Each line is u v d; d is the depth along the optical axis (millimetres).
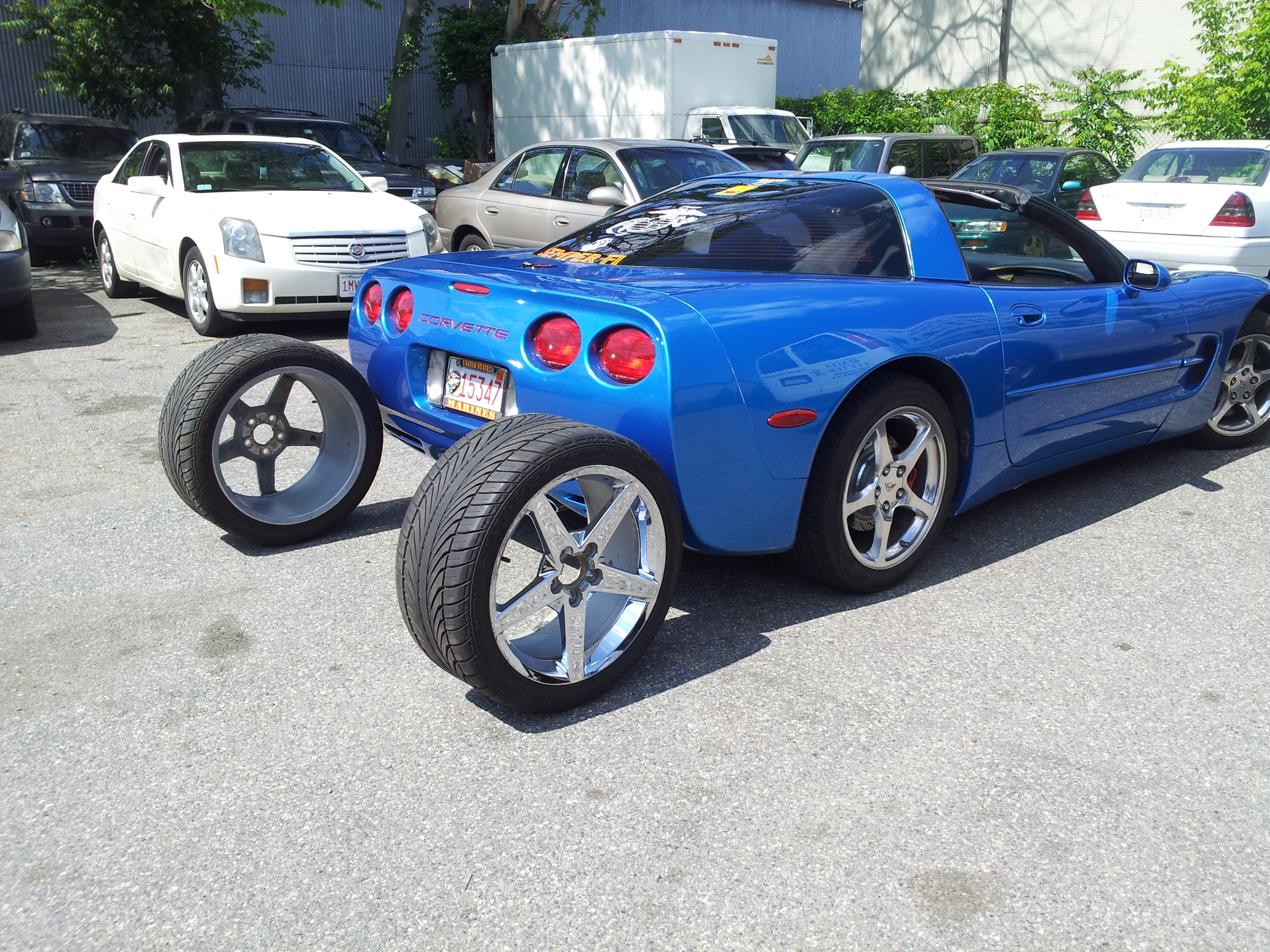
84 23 16031
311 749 2514
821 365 2912
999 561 3674
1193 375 4523
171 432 3471
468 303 3156
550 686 2584
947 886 2049
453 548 2371
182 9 16609
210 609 3268
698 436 2721
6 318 7668
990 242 3906
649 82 15453
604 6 24156
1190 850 2156
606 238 3691
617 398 2738
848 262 3320
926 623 3178
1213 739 2566
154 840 2180
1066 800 2320
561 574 2582
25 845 2166
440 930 1933
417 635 2502
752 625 3156
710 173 8656
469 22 20609
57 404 5871
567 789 2352
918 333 3172
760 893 2027
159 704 2717
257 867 2102
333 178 8820
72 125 13078
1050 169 11766
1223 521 4098
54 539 3854
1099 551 3771
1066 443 3896
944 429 3318
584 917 1965
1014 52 22734
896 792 2342
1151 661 2955
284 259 7441
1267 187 8930
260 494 4215
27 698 2744
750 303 2883
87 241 11898
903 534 3424
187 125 15758
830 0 27297
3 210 7695
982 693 2773
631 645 2740
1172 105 18047
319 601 3328
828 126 21469
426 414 3359
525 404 2982
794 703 2719
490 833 2201
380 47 23094
